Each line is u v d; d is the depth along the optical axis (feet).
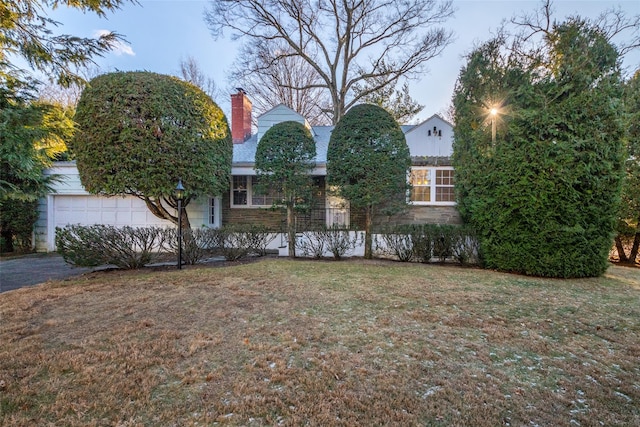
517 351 9.57
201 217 34.04
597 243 19.79
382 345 9.75
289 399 7.09
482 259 23.24
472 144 24.09
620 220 29.35
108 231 21.52
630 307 13.84
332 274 19.58
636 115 26.43
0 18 13.39
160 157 25.84
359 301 14.14
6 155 18.47
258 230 26.78
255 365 8.50
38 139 18.04
